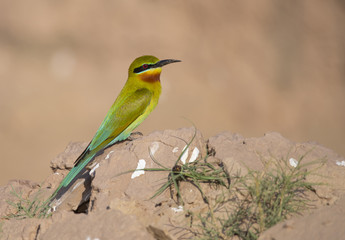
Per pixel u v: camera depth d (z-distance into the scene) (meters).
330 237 3.76
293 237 3.83
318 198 4.44
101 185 4.83
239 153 5.10
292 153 5.18
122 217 4.07
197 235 4.19
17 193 5.84
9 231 4.74
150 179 4.91
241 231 4.16
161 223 4.32
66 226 4.13
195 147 5.34
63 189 5.65
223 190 4.54
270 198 4.32
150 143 5.27
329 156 5.27
